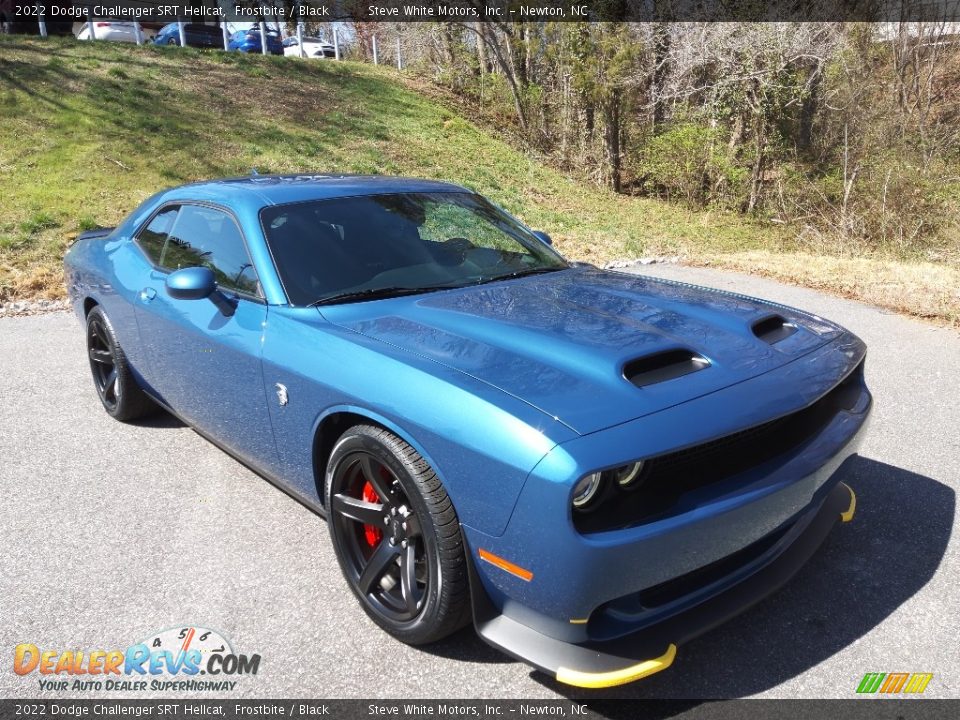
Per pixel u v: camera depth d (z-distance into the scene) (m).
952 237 15.13
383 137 17.89
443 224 3.63
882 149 18.98
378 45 27.41
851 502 2.96
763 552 2.48
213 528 3.32
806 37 17.25
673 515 2.07
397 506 2.48
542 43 21.61
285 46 28.70
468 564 2.23
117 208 10.84
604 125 20.81
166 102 16.00
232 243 3.32
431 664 2.44
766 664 2.39
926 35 21.53
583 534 1.97
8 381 5.39
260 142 15.29
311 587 2.88
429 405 2.24
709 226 17.80
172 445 4.24
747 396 2.27
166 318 3.54
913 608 2.65
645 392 2.20
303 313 2.88
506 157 19.70
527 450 2.00
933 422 4.40
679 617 2.25
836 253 14.79
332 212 3.42
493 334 2.56
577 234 13.34
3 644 2.58
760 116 18.33
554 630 2.12
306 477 2.91
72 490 3.70
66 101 14.54
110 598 2.82
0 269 8.44
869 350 5.88
